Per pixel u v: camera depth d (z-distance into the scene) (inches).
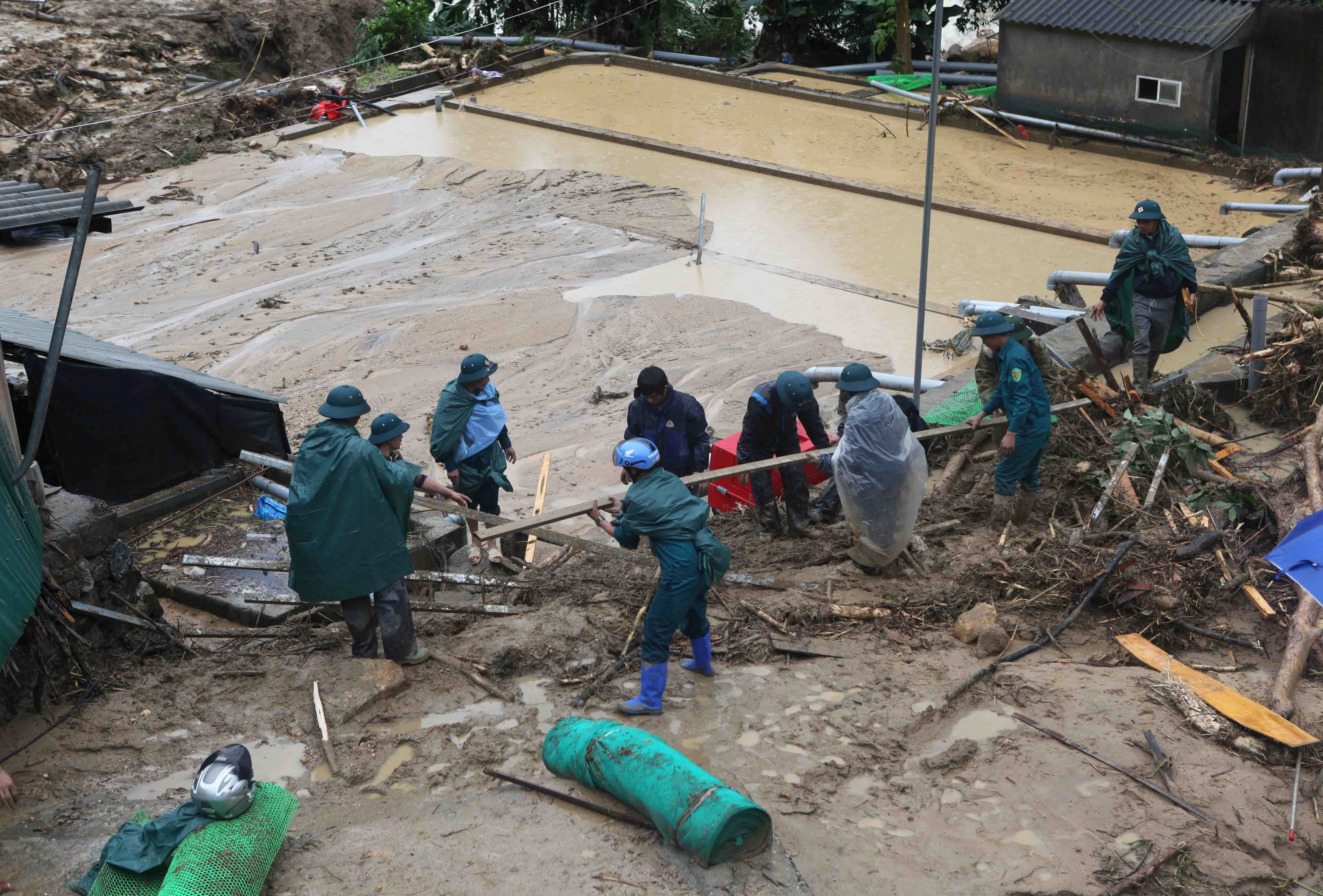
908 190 886.4
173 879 178.2
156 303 732.7
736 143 1024.2
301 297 732.0
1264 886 196.2
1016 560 304.5
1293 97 882.8
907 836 205.3
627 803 204.7
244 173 994.1
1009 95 1008.9
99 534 265.0
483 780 221.3
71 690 248.1
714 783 195.2
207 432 411.8
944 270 741.9
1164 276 428.5
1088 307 652.7
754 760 227.0
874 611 286.0
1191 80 893.2
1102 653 273.1
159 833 186.7
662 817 194.5
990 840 203.9
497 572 339.3
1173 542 307.6
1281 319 467.2
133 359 451.8
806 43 1289.4
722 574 241.6
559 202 894.4
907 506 293.0
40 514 258.2
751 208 875.4
